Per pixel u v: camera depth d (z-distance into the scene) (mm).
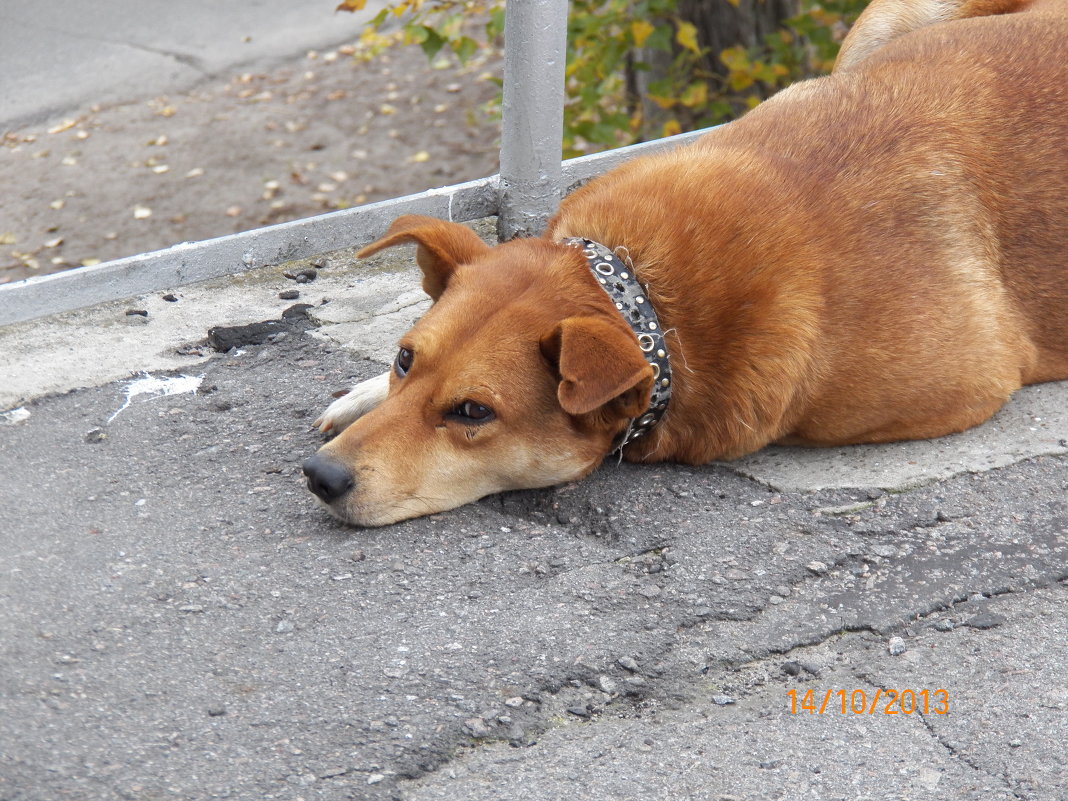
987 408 3758
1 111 10562
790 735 2645
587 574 3133
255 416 3889
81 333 4422
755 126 3875
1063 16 4297
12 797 2346
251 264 4957
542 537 3293
